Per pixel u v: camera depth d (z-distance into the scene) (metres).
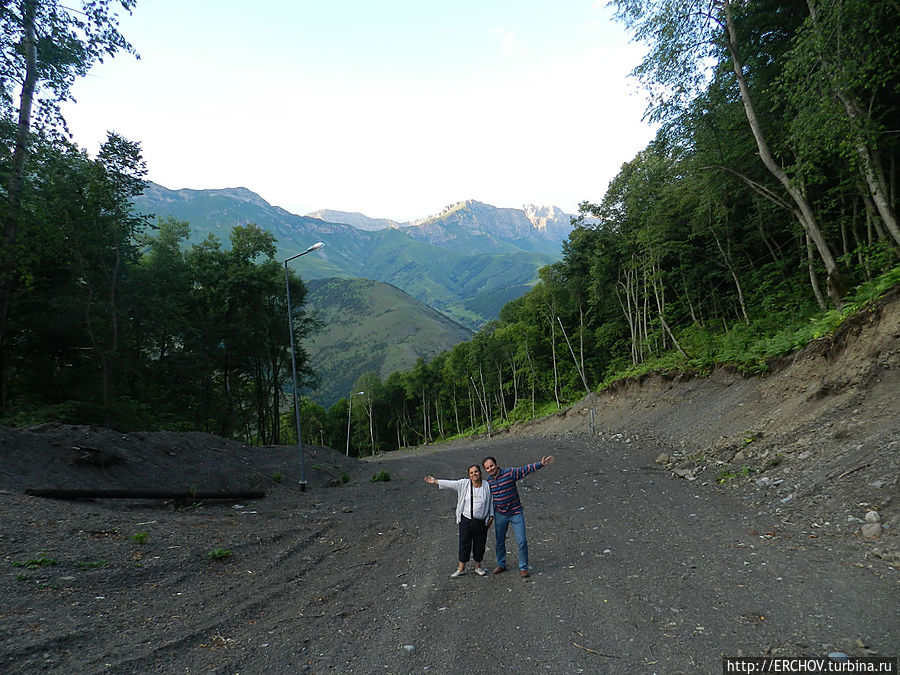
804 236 21.52
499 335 64.94
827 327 14.13
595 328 53.81
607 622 4.85
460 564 6.96
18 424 18.69
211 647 4.81
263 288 39.38
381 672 4.24
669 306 32.91
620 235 34.91
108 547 7.63
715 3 15.55
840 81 11.72
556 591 5.90
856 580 5.11
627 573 6.23
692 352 26.84
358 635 5.05
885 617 4.28
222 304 38.75
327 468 23.03
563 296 46.84
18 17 16.08
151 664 4.41
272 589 6.61
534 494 13.23
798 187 15.44
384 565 7.79
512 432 51.34
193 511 12.41
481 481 7.09
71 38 17.19
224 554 8.02
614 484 13.14
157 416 28.30
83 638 4.82
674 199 25.67
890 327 11.36
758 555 6.29
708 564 6.19
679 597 5.26
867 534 6.27
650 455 17.62
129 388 28.06
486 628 5.04
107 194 24.31
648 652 4.16
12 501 9.19
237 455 19.22
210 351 36.62
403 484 19.12
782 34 18.22
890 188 15.38
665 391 26.48
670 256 30.91
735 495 9.85
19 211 17.86
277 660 4.52
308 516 12.24
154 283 31.11
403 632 5.08
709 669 3.78
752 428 14.09
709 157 19.50
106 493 11.35
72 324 24.69
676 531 7.95
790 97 13.40
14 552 6.80
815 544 6.41
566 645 4.47
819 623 4.31
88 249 24.20
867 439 9.05
